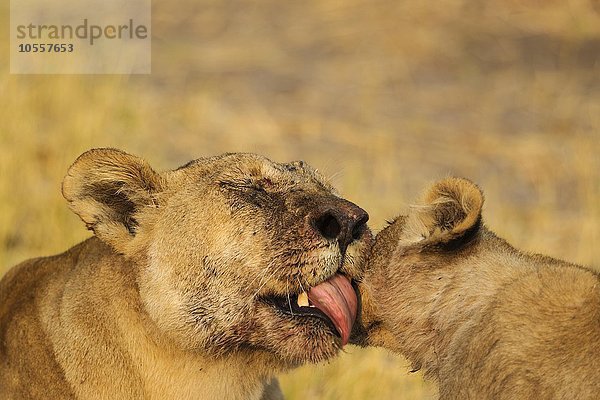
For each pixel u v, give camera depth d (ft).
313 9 79.82
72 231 46.50
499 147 58.90
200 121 61.05
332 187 31.14
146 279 28.86
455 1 78.02
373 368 38.63
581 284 24.36
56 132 52.49
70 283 30.25
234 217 28.45
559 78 67.05
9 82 54.24
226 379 29.19
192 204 28.91
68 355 29.53
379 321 27.76
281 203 28.45
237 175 29.12
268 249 28.04
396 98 65.57
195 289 28.53
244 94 65.82
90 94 56.08
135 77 66.13
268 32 76.13
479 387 24.52
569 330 23.66
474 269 26.04
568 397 23.04
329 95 66.08
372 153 57.77
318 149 58.49
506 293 24.91
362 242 27.96
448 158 57.67
